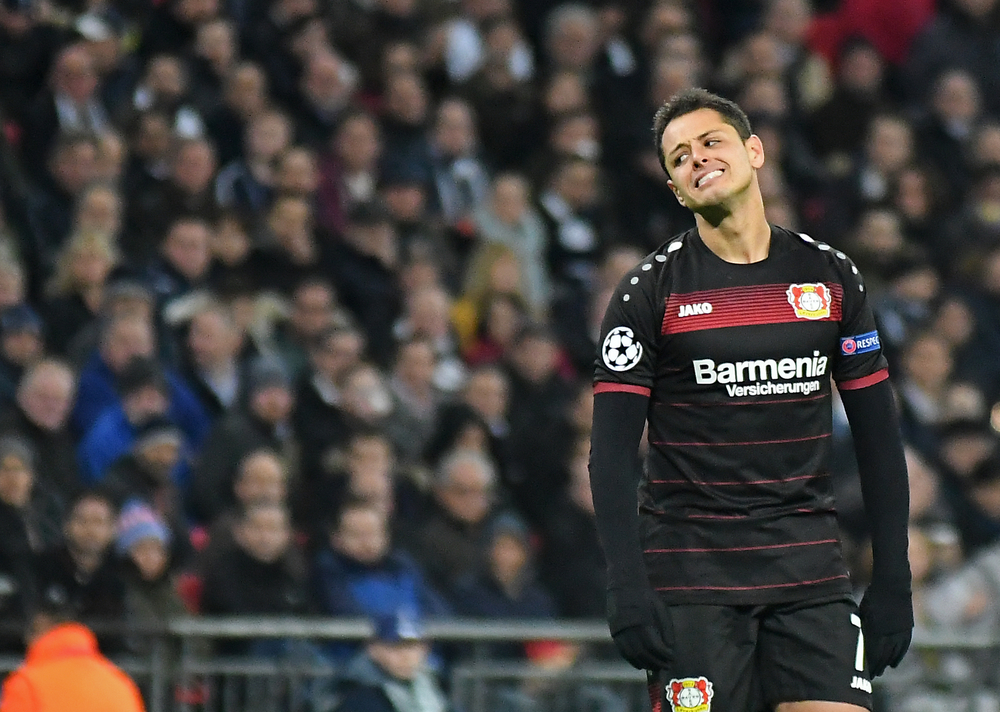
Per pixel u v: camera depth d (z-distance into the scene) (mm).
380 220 36938
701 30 49688
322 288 33531
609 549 13594
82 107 37219
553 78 43438
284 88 40781
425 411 32312
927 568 28984
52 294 32531
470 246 39312
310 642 25141
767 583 13852
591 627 25453
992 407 39469
